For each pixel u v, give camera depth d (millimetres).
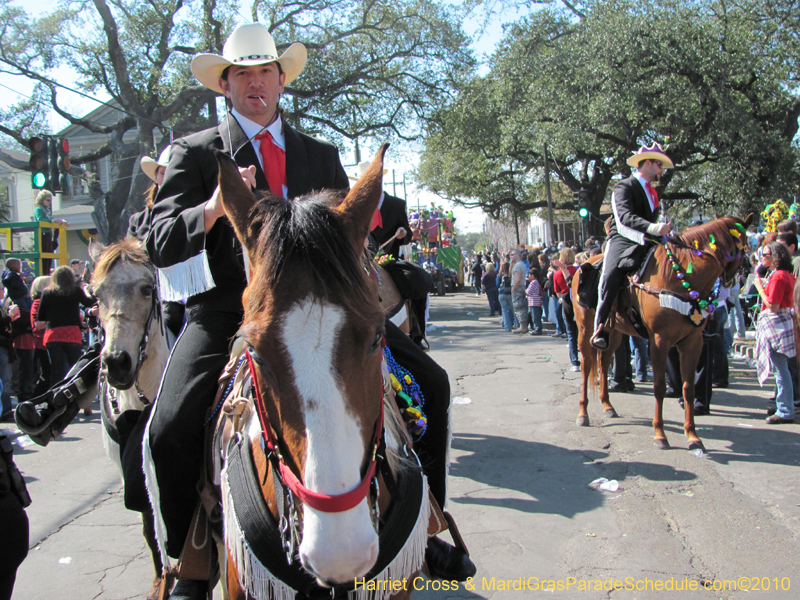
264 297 1433
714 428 5988
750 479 4625
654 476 4750
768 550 3531
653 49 19203
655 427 5551
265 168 2508
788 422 6047
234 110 2564
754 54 19594
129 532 4172
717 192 21328
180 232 2061
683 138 20625
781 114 20531
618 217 5711
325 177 2629
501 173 29641
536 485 4684
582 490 4539
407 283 4004
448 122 24578
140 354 3100
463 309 22797
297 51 2605
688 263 5312
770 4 19656
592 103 20312
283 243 1437
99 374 3287
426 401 2328
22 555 2295
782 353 5953
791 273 6078
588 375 6574
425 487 1966
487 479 4855
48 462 5852
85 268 10695
